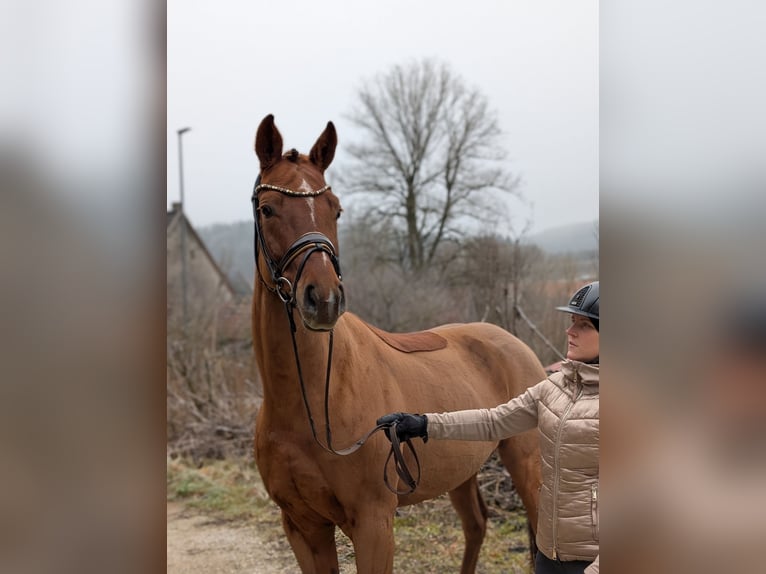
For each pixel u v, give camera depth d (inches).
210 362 312.7
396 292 457.7
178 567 166.2
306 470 95.6
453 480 118.3
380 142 617.6
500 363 138.2
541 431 85.2
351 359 100.8
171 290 411.8
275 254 92.0
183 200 567.2
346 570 114.2
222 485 232.7
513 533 175.0
